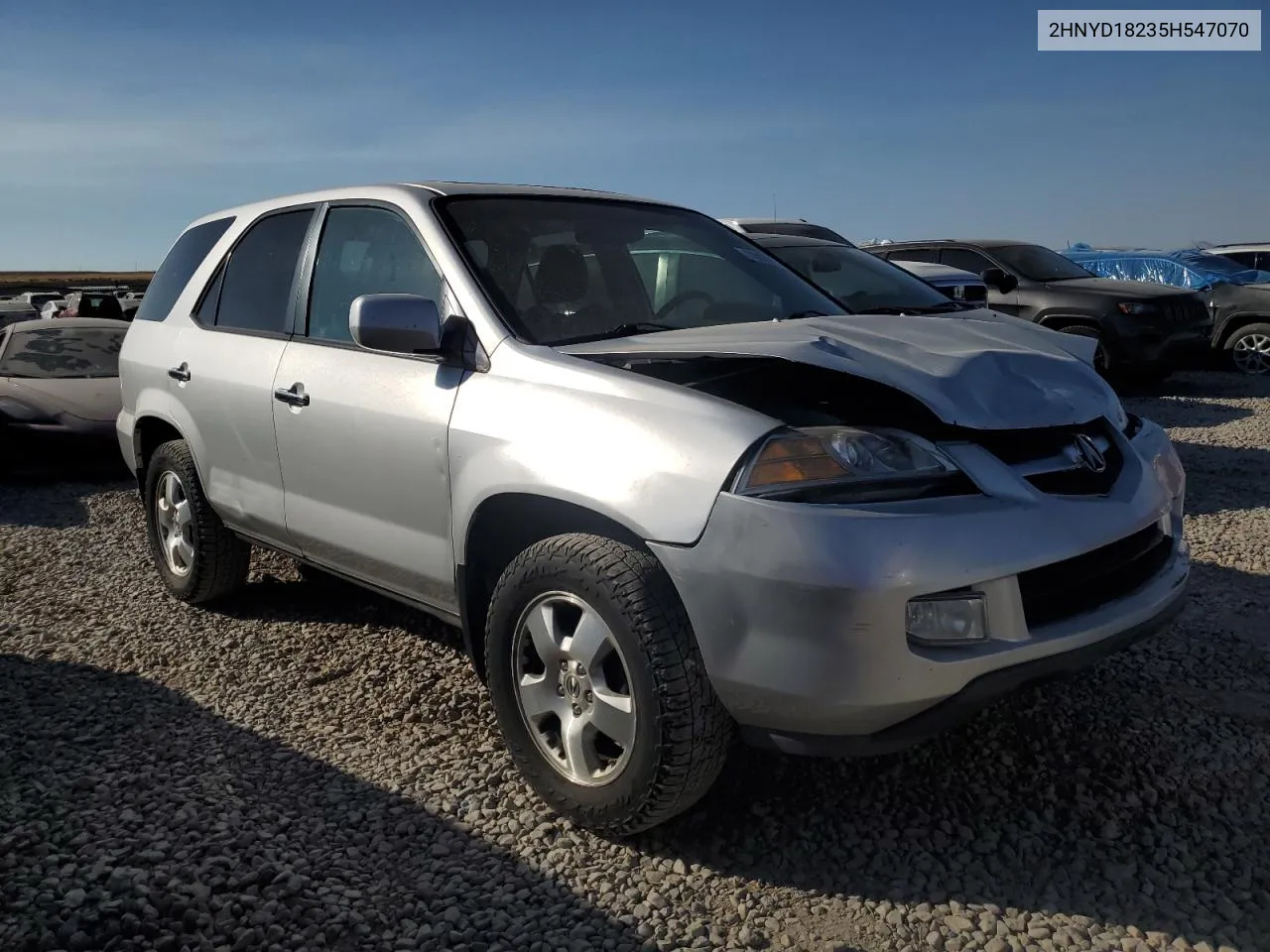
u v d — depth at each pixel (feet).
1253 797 9.68
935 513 7.97
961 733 11.00
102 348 30.83
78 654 14.06
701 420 8.45
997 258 39.99
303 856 9.00
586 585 8.70
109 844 9.12
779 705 7.98
